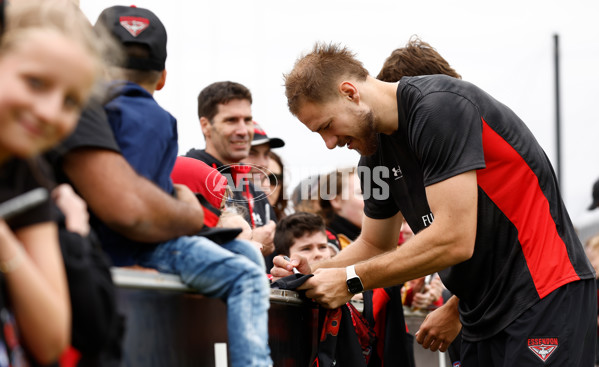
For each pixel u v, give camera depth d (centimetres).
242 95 388
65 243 137
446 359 416
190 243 188
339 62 277
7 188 125
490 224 270
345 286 264
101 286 140
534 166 273
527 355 263
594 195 682
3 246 115
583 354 270
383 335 323
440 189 262
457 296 289
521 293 267
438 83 273
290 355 246
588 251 614
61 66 117
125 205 172
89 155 170
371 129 278
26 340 123
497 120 272
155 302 176
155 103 198
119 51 182
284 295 241
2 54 117
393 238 322
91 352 141
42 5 134
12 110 115
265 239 324
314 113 276
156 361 175
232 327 184
